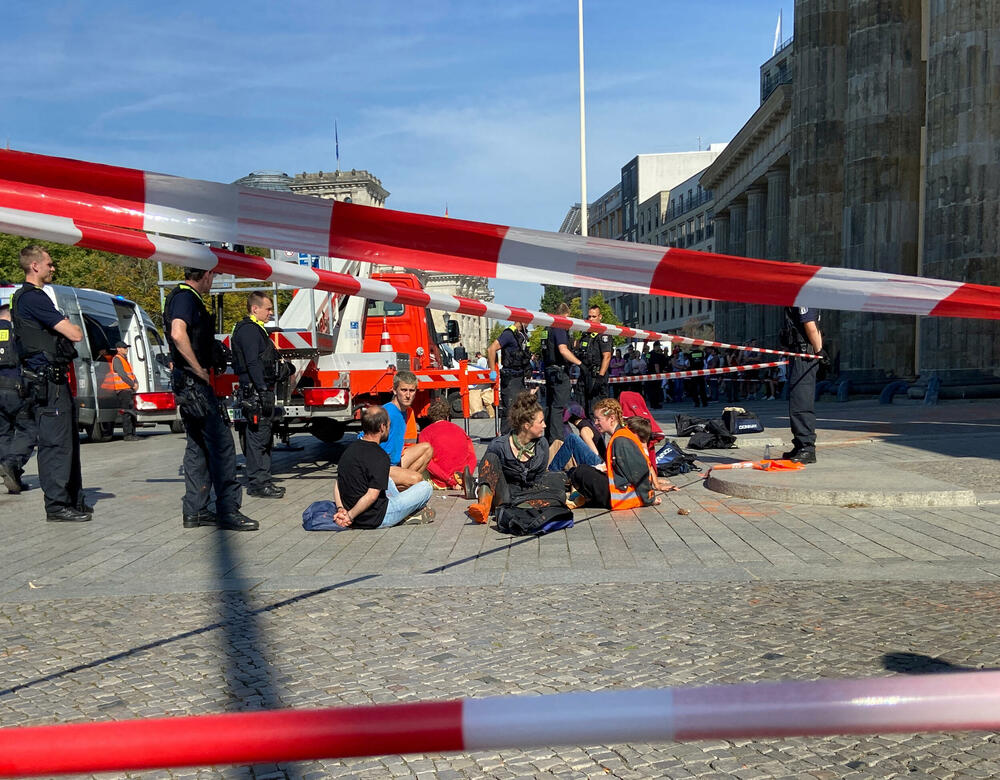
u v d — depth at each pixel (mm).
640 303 98812
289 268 1773
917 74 24859
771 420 18453
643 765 2848
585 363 11945
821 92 30281
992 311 1988
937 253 20875
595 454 8547
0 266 45094
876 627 4199
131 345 19828
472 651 4012
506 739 960
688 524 7086
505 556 6102
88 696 3586
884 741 2986
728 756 2902
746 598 4809
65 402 7992
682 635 4164
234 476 7422
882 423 15641
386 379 11047
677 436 14555
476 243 1697
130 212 1530
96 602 5145
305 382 10688
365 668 3828
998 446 11281
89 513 8211
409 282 11398
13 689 3693
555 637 4184
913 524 6812
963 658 3713
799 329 9539
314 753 951
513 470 7195
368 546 6602
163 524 7785
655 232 98250
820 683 976
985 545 6016
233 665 3922
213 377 9172
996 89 20234
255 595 5188
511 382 13516
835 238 30188
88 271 45531
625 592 5008
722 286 1784
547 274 1743
